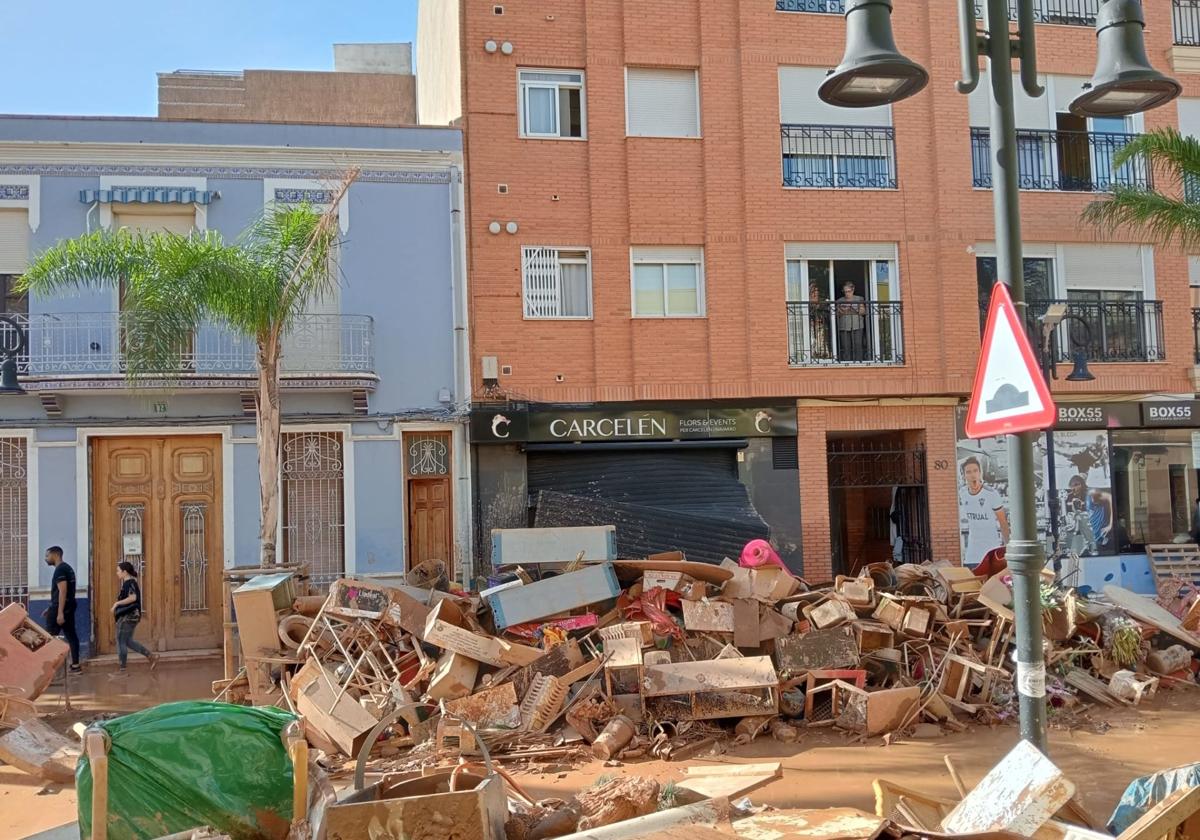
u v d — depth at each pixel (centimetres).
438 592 1128
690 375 1722
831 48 1805
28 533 1505
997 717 962
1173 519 1873
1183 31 1961
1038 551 486
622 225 1723
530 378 1673
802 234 1769
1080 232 1866
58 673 1339
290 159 1614
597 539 1110
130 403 1542
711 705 923
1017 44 552
